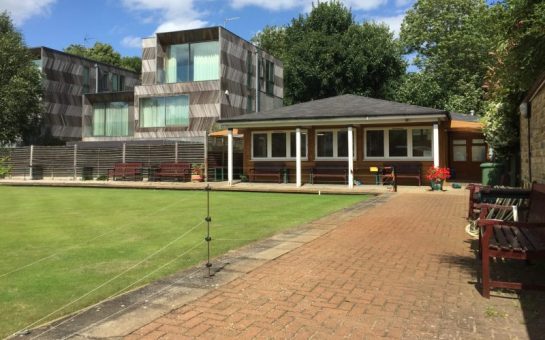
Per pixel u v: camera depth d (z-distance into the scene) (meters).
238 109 36.88
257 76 39.53
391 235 8.23
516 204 8.45
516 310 4.41
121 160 29.19
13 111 35.66
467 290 5.02
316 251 6.91
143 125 36.94
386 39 41.19
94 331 3.86
